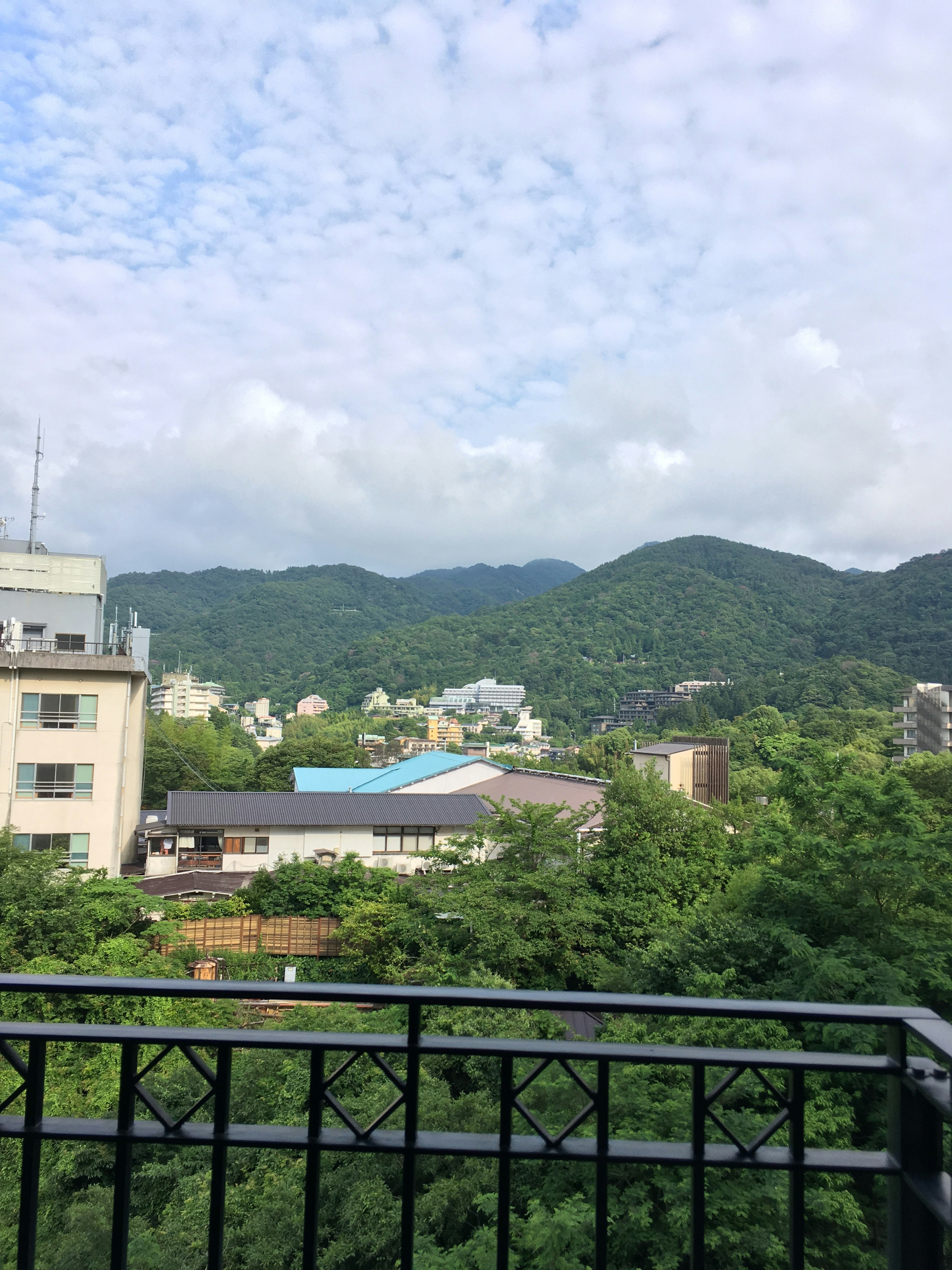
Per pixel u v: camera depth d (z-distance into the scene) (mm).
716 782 45188
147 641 35594
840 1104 9812
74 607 35719
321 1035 2307
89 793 28953
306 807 34812
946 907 13242
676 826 23844
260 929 25297
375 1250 8094
